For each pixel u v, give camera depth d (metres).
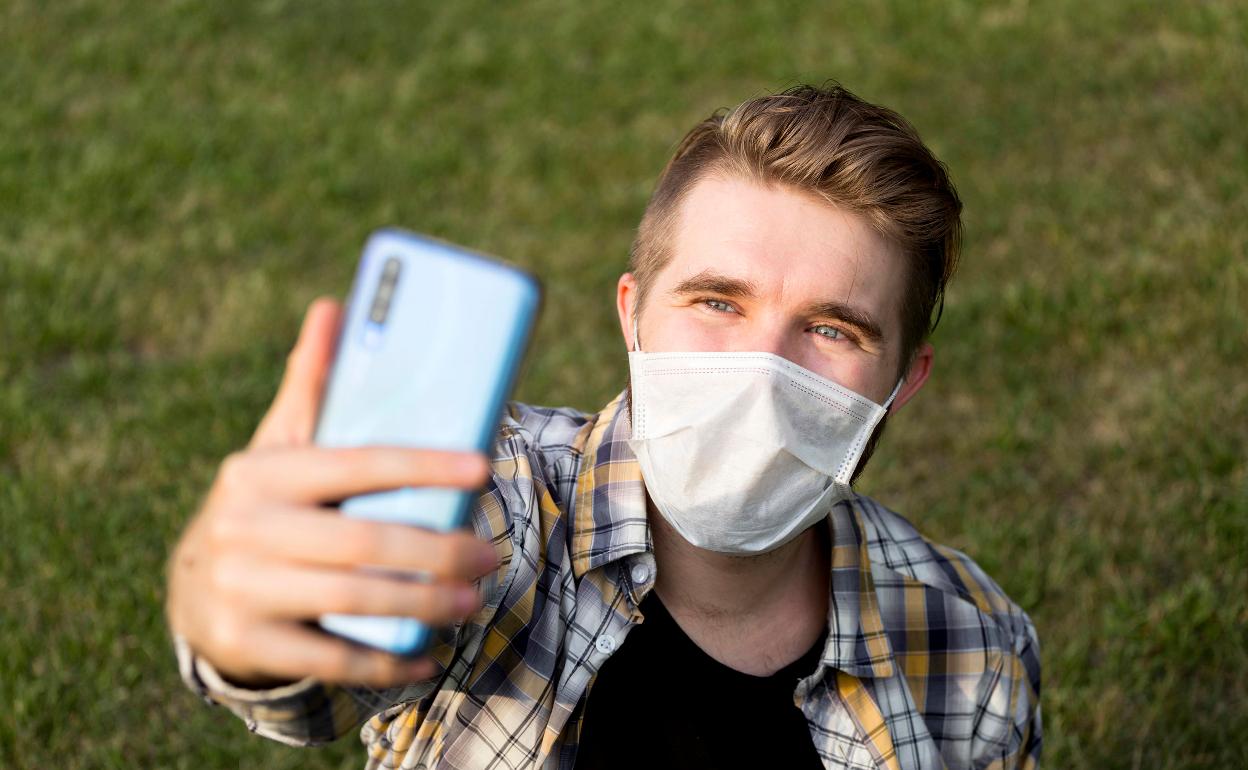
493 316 0.87
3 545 3.49
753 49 7.38
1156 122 5.98
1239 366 4.25
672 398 1.43
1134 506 3.61
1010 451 3.92
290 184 6.01
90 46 7.47
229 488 0.77
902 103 6.46
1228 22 6.71
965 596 1.70
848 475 1.45
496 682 1.42
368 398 0.87
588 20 7.98
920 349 1.62
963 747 1.68
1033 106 6.28
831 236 1.40
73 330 4.72
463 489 0.81
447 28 7.91
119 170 6.02
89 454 3.97
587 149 6.42
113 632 3.13
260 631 0.77
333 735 1.07
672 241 1.47
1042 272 4.93
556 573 1.46
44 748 2.83
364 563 0.75
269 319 4.91
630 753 1.47
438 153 6.28
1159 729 2.80
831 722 1.54
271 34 7.78
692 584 1.52
